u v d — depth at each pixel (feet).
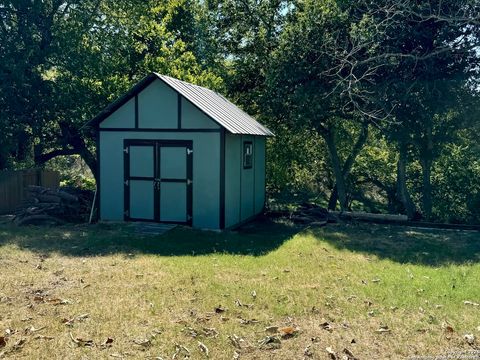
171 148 40.63
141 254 29.73
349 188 72.33
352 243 34.91
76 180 76.89
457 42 47.52
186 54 66.64
